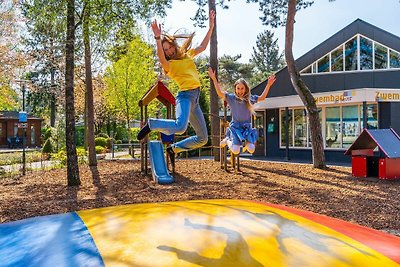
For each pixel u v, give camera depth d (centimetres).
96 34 1288
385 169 1035
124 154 2548
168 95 1177
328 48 1792
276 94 1966
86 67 1600
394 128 1552
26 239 207
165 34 328
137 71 2672
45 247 190
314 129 1320
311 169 1291
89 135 1573
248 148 460
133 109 2766
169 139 1210
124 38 1303
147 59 2725
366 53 1711
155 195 814
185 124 315
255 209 264
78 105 3525
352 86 1722
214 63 1534
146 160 1225
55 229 221
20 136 4153
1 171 1454
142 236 194
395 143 1087
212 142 1620
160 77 3097
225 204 278
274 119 2006
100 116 3881
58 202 761
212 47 1527
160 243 184
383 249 205
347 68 1752
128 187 949
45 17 1132
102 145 2959
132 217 233
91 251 179
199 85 334
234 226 211
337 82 1759
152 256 170
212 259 167
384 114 1569
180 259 167
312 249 188
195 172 1225
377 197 785
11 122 4103
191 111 334
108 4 1107
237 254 173
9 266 170
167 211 245
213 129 1609
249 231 204
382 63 1688
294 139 1908
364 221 601
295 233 210
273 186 916
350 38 1739
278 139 1994
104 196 822
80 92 3300
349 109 1673
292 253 181
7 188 1006
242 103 470
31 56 2383
